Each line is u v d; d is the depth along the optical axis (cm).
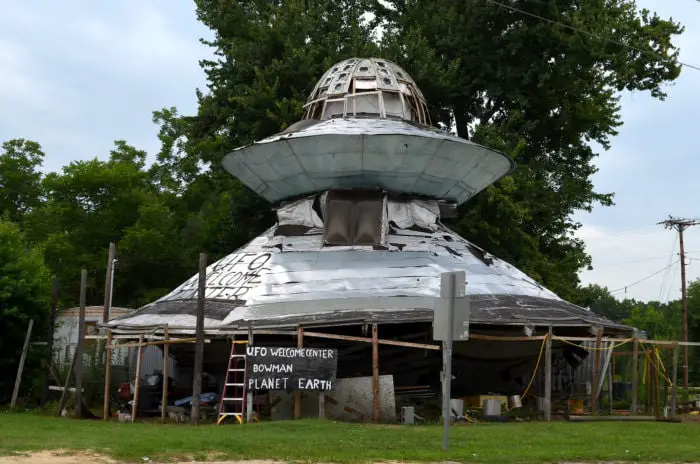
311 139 2725
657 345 2767
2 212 5922
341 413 2242
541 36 3916
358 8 4841
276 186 3003
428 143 2748
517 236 4000
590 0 4019
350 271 2666
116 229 5622
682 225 5288
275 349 2145
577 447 1513
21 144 6141
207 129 4275
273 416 2256
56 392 2944
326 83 3234
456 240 2889
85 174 5531
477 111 4466
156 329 2327
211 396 2469
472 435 1691
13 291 2855
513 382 2734
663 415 2544
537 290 2764
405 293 2534
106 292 2812
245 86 4041
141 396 2642
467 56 4194
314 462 1247
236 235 4266
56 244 5125
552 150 4656
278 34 4094
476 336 2278
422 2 4488
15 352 2916
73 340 3822
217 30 4503
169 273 5409
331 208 2853
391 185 2883
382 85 3134
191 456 1288
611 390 2955
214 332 2302
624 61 3975
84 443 1409
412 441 1561
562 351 2805
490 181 3062
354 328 2466
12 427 1833
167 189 6412
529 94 4181
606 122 4544
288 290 2583
